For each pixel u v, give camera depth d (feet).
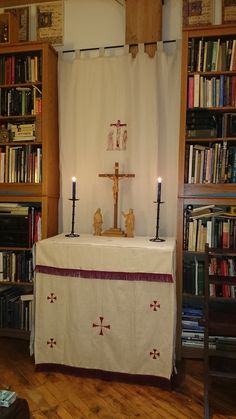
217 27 7.06
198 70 7.43
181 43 7.59
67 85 8.61
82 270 6.67
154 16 8.07
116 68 8.26
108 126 8.37
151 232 8.20
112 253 6.53
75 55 8.52
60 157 8.73
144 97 8.11
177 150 8.07
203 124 7.34
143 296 6.45
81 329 6.74
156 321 6.42
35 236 8.21
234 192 7.23
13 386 6.44
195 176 7.54
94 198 8.53
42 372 6.96
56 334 6.91
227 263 7.37
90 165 8.51
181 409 5.80
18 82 8.31
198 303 8.18
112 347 6.63
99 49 8.43
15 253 8.42
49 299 6.91
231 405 5.93
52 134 8.34
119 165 8.34
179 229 7.42
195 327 7.50
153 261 6.36
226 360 7.41
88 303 6.69
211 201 7.29
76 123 8.51
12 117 8.26
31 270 8.29
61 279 6.83
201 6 8.16
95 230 7.97
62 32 9.03
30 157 8.25
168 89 8.05
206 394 5.68
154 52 8.08
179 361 7.43
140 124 8.15
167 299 6.36
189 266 7.57
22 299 8.29
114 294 6.56
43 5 9.14
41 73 8.14
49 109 8.13
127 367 6.59
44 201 8.04
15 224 8.27
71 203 8.68
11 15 8.24
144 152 8.16
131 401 6.01
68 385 6.49
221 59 7.32
